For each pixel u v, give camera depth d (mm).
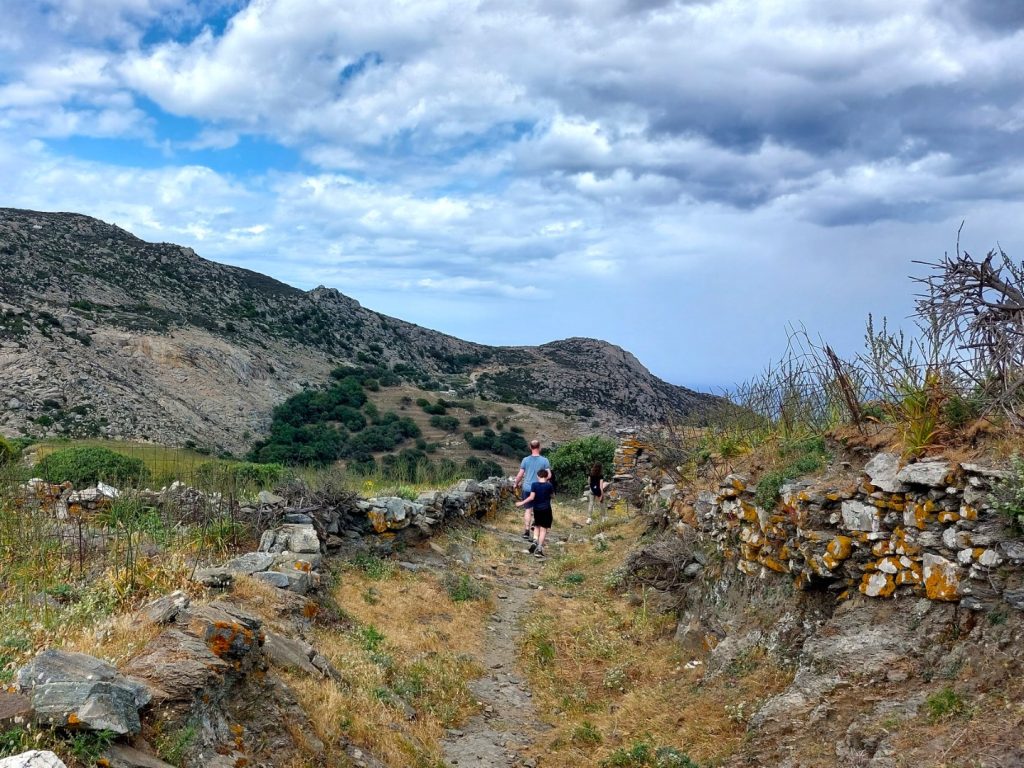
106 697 3629
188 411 50094
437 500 12758
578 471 24094
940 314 5660
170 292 77750
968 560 4859
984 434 5355
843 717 4785
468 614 8969
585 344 108625
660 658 7562
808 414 8180
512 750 5965
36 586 6203
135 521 8852
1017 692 4098
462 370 98125
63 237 77625
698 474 10656
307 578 7520
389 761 5207
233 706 4570
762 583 6930
